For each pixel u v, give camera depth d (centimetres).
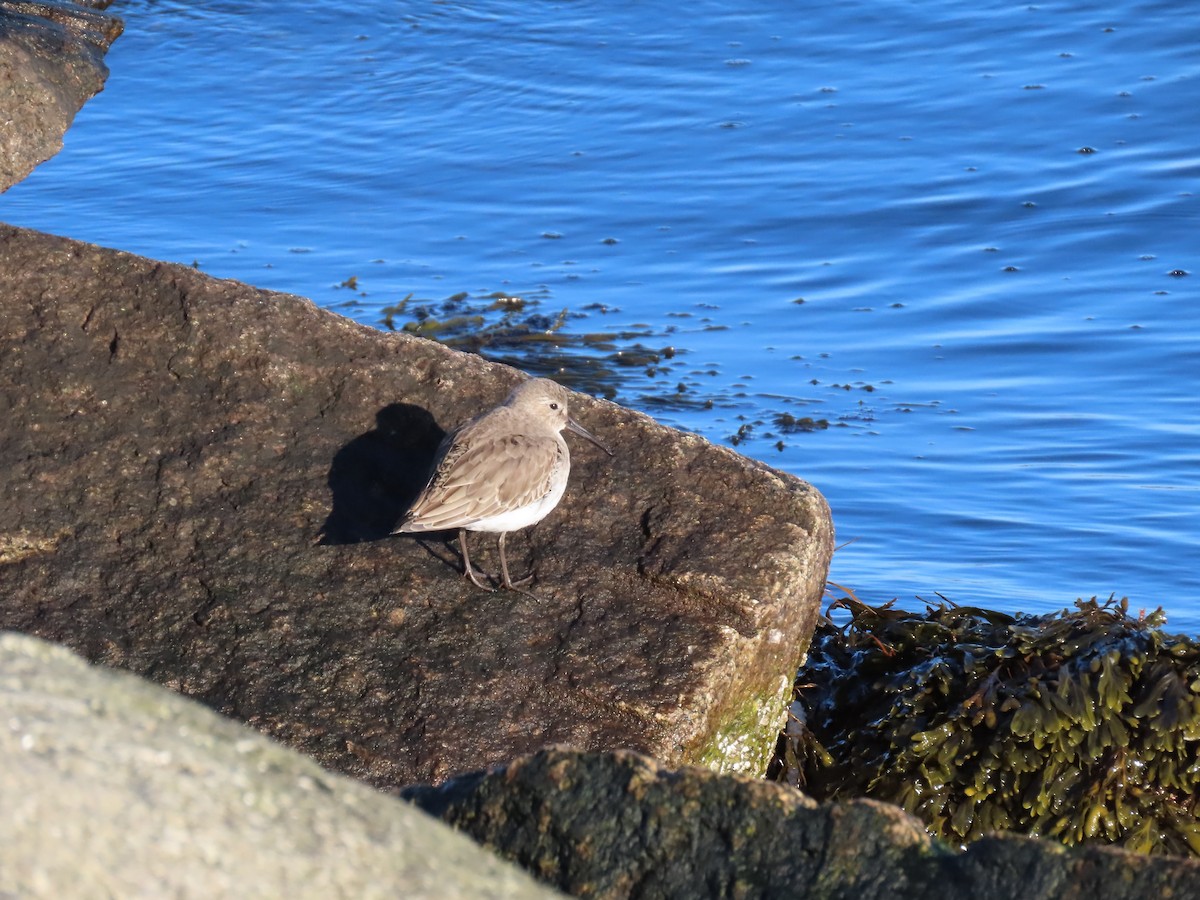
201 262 2173
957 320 2078
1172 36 2872
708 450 1166
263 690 1058
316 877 531
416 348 1216
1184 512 1669
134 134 2575
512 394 1142
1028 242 2259
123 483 1152
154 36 2906
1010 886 645
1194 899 623
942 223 2325
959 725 1101
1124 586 1549
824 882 664
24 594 1104
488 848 712
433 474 1066
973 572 1580
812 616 1150
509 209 2391
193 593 1104
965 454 1780
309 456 1170
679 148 2578
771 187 2447
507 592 1101
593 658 1067
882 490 1716
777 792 690
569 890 692
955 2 3078
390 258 2223
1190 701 1061
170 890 500
